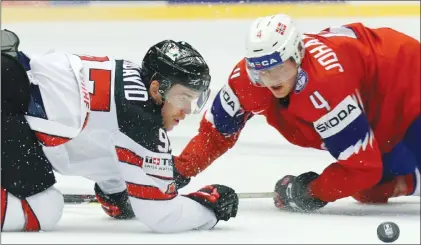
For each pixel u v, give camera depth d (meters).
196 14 34.78
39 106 9.88
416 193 12.28
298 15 33.50
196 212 10.24
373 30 12.00
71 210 12.01
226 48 28.84
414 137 11.72
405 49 11.70
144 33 32.19
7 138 9.71
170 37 31.28
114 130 9.89
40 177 9.88
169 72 9.99
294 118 11.53
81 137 10.03
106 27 33.78
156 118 9.95
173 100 10.17
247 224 10.89
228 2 34.56
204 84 10.18
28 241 9.36
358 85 11.28
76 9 35.72
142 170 9.88
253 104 11.77
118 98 9.88
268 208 12.31
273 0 33.94
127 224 10.94
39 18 35.19
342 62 11.19
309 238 9.82
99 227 10.66
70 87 9.95
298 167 15.41
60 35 31.95
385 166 12.11
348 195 11.56
